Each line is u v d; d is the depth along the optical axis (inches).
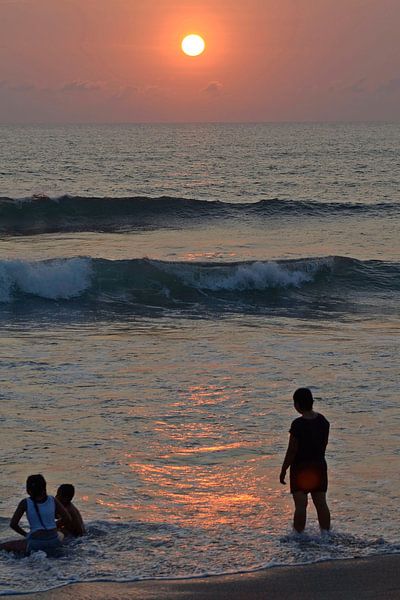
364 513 440.5
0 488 467.2
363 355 801.6
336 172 3548.2
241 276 1198.9
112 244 1552.7
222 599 330.0
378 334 920.3
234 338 887.1
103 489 471.2
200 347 836.0
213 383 693.9
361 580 349.1
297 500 408.2
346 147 6392.7
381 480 488.4
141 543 396.5
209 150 5787.4
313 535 406.0
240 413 614.5
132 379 704.4
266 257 1432.1
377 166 3959.2
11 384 682.2
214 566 367.2
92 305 1095.6
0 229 1772.9
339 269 1268.5
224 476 495.5
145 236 1679.4
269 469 508.1
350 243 1601.9
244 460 522.0
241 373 727.1
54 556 379.9
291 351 818.2
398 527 422.6
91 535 405.4
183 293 1171.3
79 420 593.6
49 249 1470.2
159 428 578.9
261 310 1098.7
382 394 664.4
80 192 2524.6
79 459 516.7
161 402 638.5
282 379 708.0
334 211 1967.3
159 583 347.9
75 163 3986.2
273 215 1935.3
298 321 1012.5
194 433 569.6
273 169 3730.3
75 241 1587.1
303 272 1234.6
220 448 542.3
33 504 388.5
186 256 1425.9
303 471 406.9
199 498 462.0
